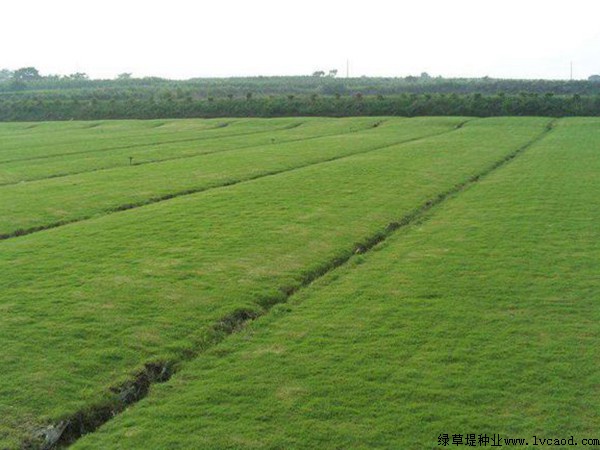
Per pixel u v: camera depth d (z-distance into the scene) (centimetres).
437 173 4703
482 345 1725
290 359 1680
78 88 19962
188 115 12506
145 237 2855
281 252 2631
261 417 1402
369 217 3266
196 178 4538
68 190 4100
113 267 2419
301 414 1409
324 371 1603
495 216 3272
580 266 2394
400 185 4175
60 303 2048
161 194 3950
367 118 10969
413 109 11762
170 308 2022
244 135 8500
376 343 1759
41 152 6556
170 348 1758
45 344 1756
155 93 15762
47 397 1492
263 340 1816
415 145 6700
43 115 13112
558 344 1720
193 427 1373
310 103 12519
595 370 1570
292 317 1986
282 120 10962
